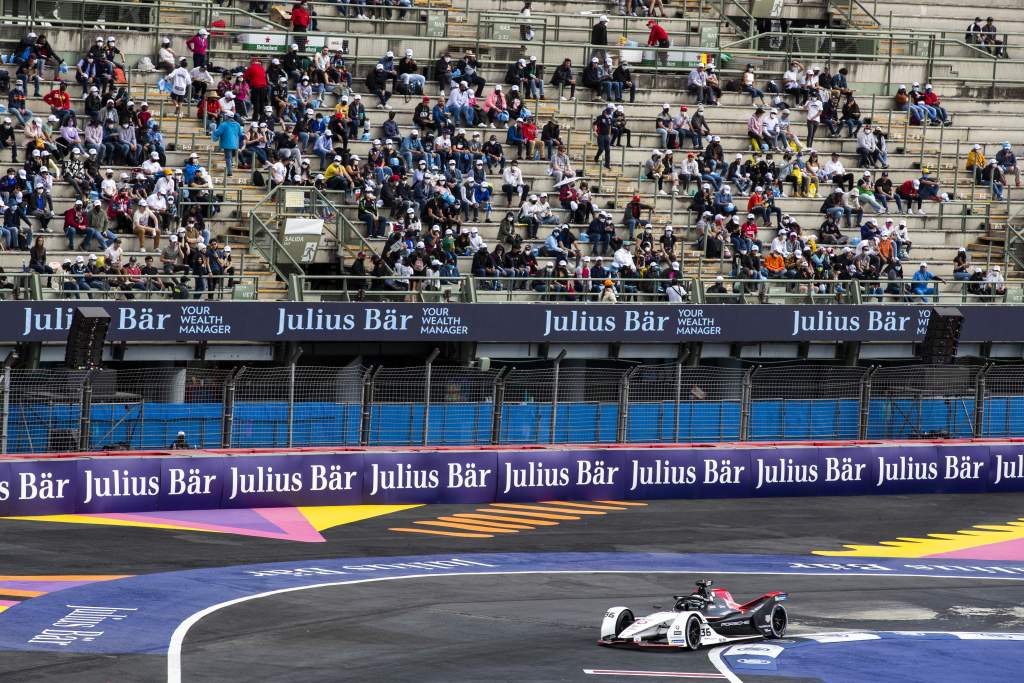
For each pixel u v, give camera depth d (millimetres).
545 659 74875
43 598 84562
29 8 162000
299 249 142625
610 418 133500
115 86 155875
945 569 105562
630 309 142125
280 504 116188
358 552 102438
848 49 196000
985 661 78688
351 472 118375
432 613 85188
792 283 153500
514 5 188875
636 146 173750
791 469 130500
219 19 173000
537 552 105062
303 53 166375
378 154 154500
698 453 128000
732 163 169875
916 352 153750
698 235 160500
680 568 101812
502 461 122688
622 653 76812
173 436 121625
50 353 126312
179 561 96500
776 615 82938
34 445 115562
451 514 117188
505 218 149750
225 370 127625
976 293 161750
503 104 169125
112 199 141625
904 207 175750
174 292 130375
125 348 128625
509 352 140750
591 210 158500
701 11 198250
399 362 141125
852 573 102562
